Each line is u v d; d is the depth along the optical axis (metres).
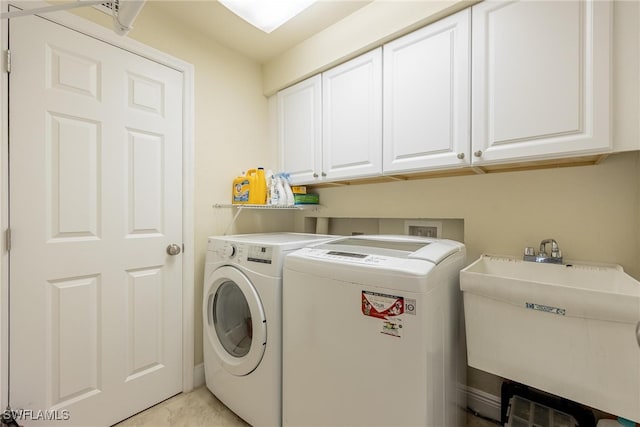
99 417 1.37
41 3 1.21
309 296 1.13
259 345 1.29
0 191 1.12
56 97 1.25
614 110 0.96
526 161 1.15
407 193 1.71
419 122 1.38
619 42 0.96
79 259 1.31
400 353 0.91
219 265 1.55
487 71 1.19
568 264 1.19
